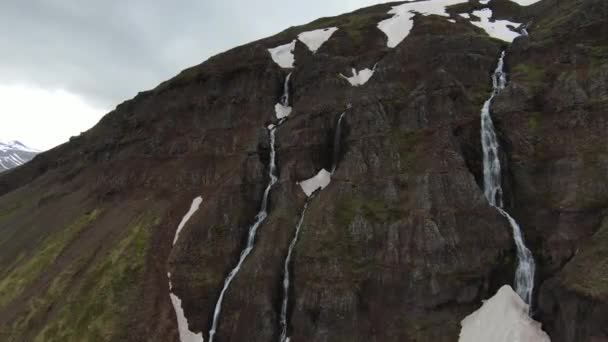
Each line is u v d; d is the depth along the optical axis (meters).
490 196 45.84
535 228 41.31
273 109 66.00
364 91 59.53
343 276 41.09
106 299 47.00
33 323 47.00
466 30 68.19
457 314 38.03
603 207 38.16
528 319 35.91
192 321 45.25
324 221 45.31
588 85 44.97
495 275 39.59
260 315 42.41
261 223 50.78
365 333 38.56
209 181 60.00
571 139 43.25
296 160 55.50
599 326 29.97
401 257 40.62
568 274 34.53
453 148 45.88
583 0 61.62
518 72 53.16
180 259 49.62
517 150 45.44
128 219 58.66
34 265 56.47
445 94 50.44
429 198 42.28
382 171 47.53
